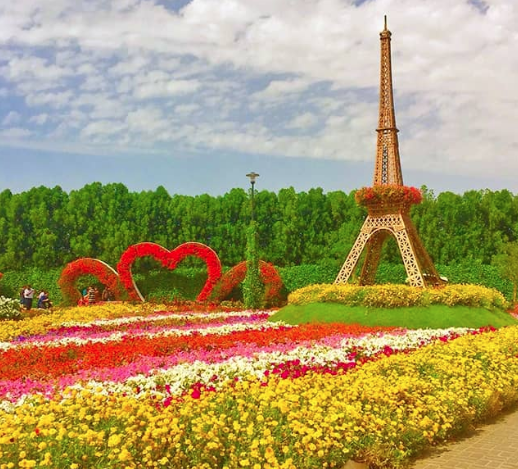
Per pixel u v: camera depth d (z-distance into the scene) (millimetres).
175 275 38938
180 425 7504
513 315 26047
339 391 9719
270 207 43062
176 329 20531
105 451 6859
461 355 13102
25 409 8289
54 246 41500
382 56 29922
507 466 8172
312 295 23688
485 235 42094
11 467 6250
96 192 43000
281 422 8078
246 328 20328
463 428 9875
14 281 39312
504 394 11367
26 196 41562
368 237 27453
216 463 7176
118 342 16672
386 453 7965
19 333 19516
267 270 32250
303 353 13508
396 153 28984
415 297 21750
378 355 13414
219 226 42188
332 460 7555
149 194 43031
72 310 27125
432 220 41875
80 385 10250
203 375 11055
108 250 41281
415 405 9500
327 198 43625
